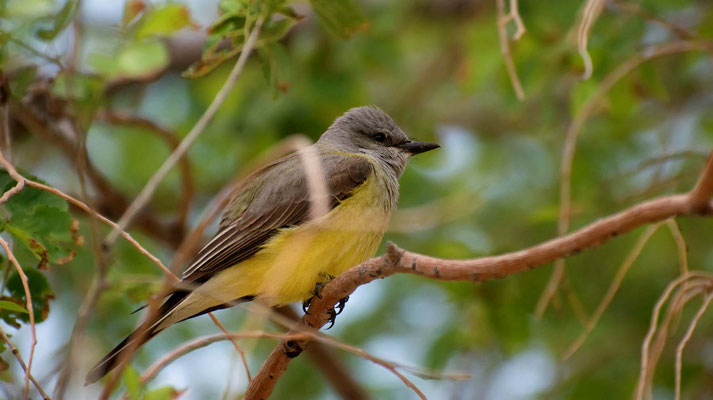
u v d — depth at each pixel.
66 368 6.78
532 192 13.59
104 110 10.87
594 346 12.79
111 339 11.02
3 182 7.60
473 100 15.46
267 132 12.45
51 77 9.63
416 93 14.62
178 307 8.80
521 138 14.70
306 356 13.16
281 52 8.74
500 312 11.70
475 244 12.49
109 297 10.13
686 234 12.69
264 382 7.45
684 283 8.59
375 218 9.57
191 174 11.33
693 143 13.48
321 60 12.57
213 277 9.30
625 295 12.76
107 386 6.93
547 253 6.13
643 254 12.63
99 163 14.19
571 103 11.70
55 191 7.09
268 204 9.48
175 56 13.01
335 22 8.85
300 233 9.07
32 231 7.52
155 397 7.04
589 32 10.95
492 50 12.62
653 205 5.95
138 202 7.74
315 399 13.47
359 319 13.61
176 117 14.00
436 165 13.98
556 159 13.08
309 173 8.28
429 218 11.74
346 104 12.65
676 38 12.59
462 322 11.99
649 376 7.86
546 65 11.77
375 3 13.36
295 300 9.30
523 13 11.85
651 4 11.31
